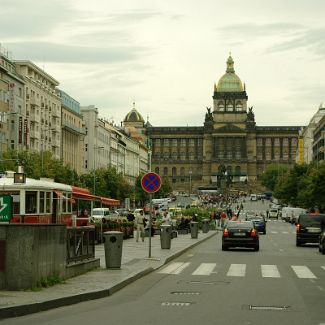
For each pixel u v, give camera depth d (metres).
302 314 18.95
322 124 192.88
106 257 30.22
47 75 144.25
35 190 40.22
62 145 158.62
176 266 35.66
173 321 17.50
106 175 155.38
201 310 19.48
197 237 70.62
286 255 46.31
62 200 45.00
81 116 178.38
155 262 35.97
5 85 114.06
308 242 57.94
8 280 21.77
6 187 39.66
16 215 39.50
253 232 50.97
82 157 180.00
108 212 83.00
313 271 33.22
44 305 19.34
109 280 25.31
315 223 57.88
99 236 55.66
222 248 51.62
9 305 18.45
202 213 111.19
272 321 17.69
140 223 60.16
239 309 19.78
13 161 96.81
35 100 132.88
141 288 25.00
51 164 105.62
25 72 130.50
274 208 173.88
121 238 30.27
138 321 17.48
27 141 126.31
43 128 140.88
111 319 17.80
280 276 30.45
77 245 27.67
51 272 23.81
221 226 109.62
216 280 28.33
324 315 18.81
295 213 135.75
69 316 18.30
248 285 26.42
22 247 21.75
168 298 22.14
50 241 23.58
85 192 53.25
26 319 17.81
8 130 115.88
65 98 166.75
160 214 116.00
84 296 21.33
